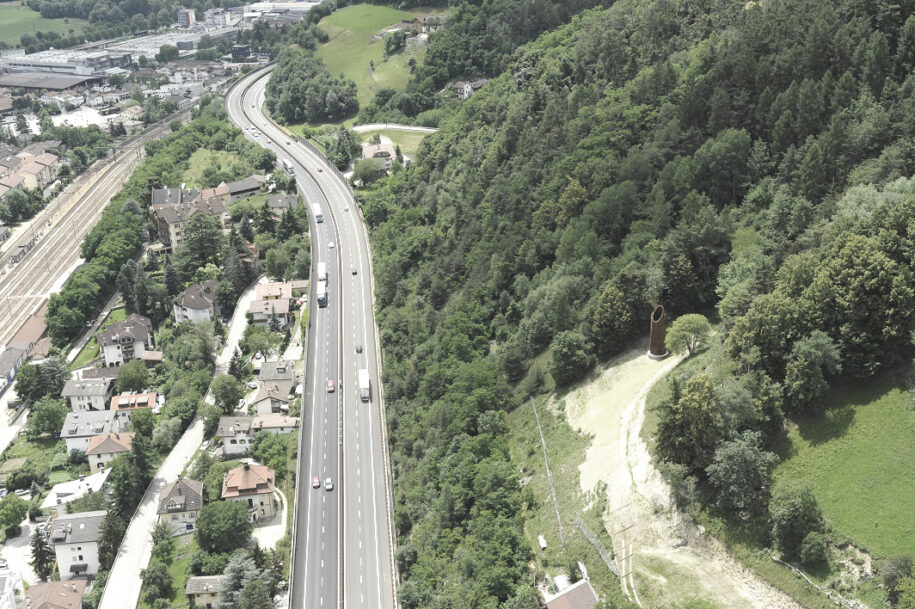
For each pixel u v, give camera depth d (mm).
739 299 172875
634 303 198125
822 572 131375
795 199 193500
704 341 181875
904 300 145875
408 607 177375
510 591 160625
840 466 140125
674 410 152750
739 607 135000
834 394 149000
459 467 195250
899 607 120562
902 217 156000
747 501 142000
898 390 144125
